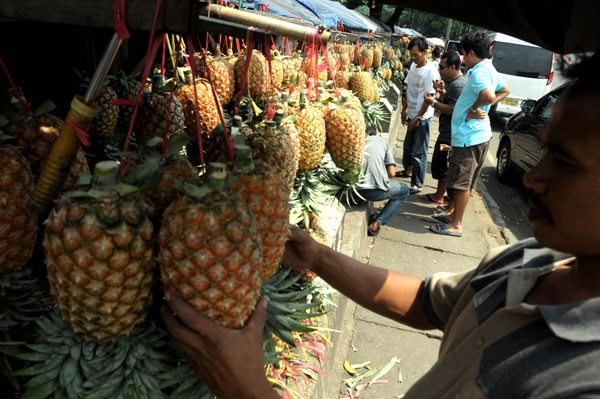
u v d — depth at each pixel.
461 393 0.86
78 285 0.86
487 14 0.84
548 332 0.78
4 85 1.92
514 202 7.25
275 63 3.05
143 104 1.65
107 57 0.76
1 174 0.93
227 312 0.90
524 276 0.91
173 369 1.12
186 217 0.88
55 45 2.12
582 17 0.76
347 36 2.25
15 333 1.11
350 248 3.48
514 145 7.68
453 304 1.26
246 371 0.91
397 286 1.48
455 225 5.55
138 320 0.98
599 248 0.75
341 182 3.64
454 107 5.26
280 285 1.47
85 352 1.01
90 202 0.86
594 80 0.71
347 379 3.07
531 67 13.34
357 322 3.71
